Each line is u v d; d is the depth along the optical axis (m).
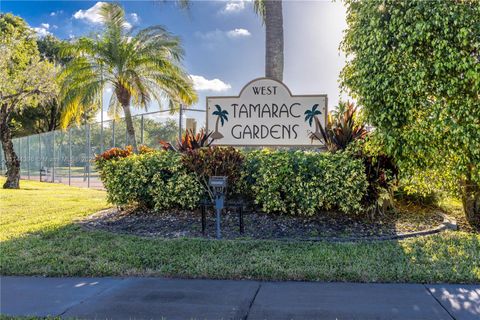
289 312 3.81
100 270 5.06
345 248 5.63
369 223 6.99
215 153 7.22
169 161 7.72
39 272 5.06
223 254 5.48
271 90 8.13
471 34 6.06
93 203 11.00
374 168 7.26
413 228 6.70
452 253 5.36
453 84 6.13
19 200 11.95
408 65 6.31
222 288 4.46
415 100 6.34
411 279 4.56
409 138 6.43
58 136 21.34
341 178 6.89
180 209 7.93
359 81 6.86
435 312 3.77
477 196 7.18
